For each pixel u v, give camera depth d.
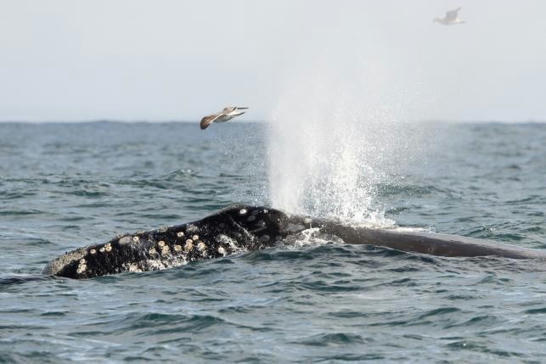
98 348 50.69
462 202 114.00
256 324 54.19
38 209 103.44
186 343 51.25
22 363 48.34
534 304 56.19
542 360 47.59
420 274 62.72
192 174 145.25
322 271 63.38
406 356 48.59
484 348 49.44
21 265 72.44
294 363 48.06
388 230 69.56
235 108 68.69
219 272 64.00
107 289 61.75
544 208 107.19
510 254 66.12
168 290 61.03
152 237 67.12
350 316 55.38
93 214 101.00
